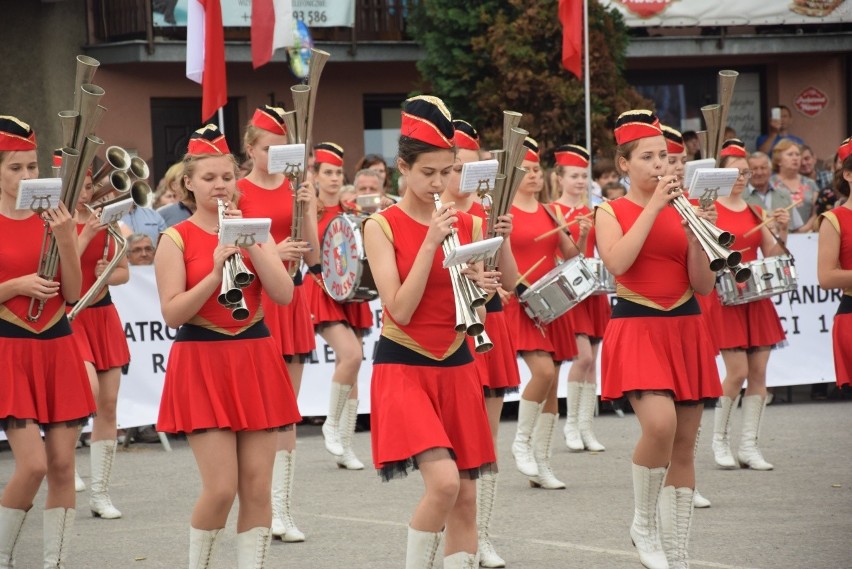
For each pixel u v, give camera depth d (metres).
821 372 14.48
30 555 7.84
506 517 8.64
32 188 6.28
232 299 5.75
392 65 22.91
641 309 7.04
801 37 22.70
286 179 8.88
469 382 5.86
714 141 7.75
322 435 13.04
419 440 5.57
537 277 9.90
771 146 20.08
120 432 12.88
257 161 8.77
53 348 6.71
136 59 20.25
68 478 6.79
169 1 20.58
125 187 8.16
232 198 6.63
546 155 18.77
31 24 20.78
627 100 19.53
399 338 5.77
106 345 9.16
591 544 7.73
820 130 24.19
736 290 10.09
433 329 5.77
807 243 14.51
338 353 10.82
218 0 14.20
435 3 19.73
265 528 6.18
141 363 12.52
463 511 5.79
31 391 6.62
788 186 15.33
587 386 11.62
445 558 5.80
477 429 5.83
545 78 19.02
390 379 5.75
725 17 22.03
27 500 6.58
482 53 19.61
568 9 15.52
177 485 10.22
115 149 8.18
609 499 9.19
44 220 6.50
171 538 8.20
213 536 6.08
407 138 5.74
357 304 11.05
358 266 10.19
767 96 24.22
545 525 8.34
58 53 20.88
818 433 12.08
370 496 9.55
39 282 6.50
